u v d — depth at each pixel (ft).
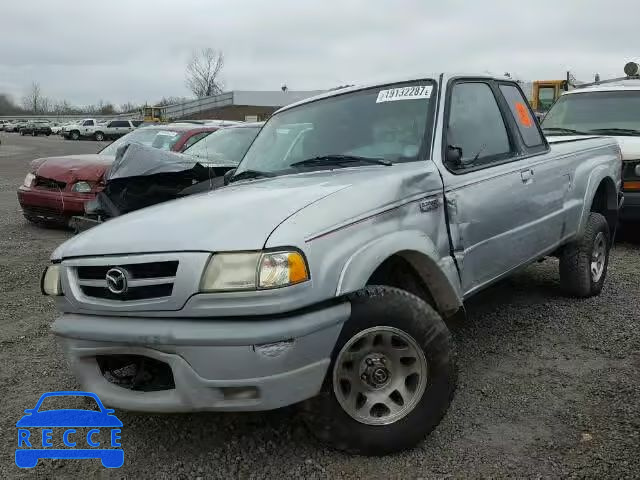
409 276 11.10
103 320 9.20
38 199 29.22
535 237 14.60
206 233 8.98
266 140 14.61
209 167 18.52
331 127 13.46
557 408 11.43
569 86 44.98
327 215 9.38
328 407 9.38
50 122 223.71
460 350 14.42
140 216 10.46
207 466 9.88
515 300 18.21
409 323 9.64
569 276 17.69
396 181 10.57
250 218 9.20
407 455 9.91
